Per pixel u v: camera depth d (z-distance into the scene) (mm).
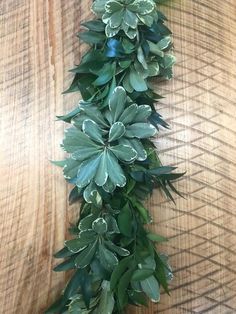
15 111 427
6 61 431
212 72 448
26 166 424
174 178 398
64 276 424
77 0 438
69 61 435
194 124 441
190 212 435
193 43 448
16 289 418
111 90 382
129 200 383
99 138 368
